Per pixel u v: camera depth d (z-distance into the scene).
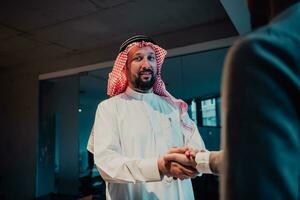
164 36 3.93
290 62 0.31
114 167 1.12
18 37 3.91
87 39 4.07
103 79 4.66
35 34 3.81
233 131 0.31
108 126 1.28
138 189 1.24
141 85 1.43
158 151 1.31
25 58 4.95
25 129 5.12
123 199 1.23
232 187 0.31
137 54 1.42
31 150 4.98
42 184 4.91
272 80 0.30
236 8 2.53
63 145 4.90
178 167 1.00
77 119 4.80
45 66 5.04
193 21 3.57
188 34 3.77
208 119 3.77
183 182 1.34
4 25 3.48
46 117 5.05
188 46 3.75
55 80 5.04
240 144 0.30
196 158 0.92
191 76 4.13
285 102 0.30
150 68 1.42
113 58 4.36
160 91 1.60
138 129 1.32
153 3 3.03
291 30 0.33
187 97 4.05
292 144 0.29
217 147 3.56
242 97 0.31
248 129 0.30
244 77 0.31
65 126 4.91
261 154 0.29
